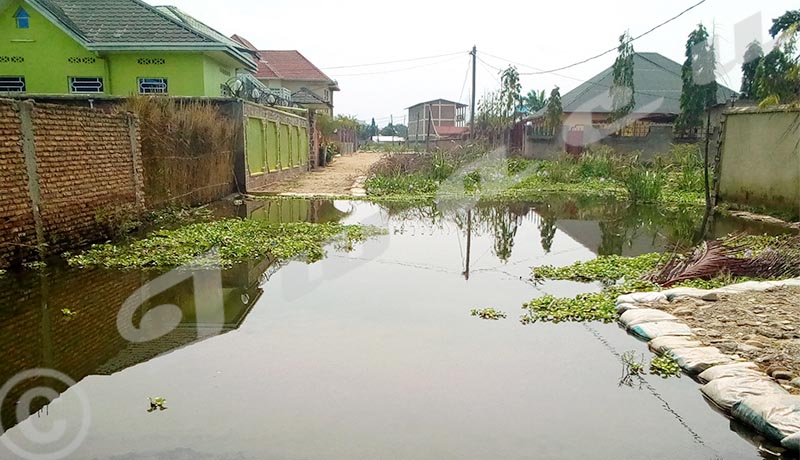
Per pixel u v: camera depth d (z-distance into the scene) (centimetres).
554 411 322
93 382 351
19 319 462
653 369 380
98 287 551
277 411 316
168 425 299
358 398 332
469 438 291
